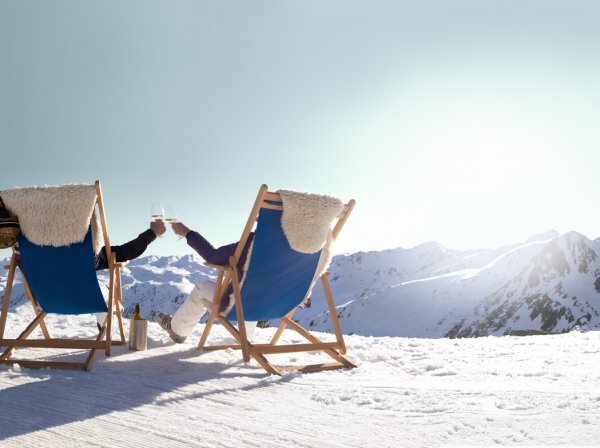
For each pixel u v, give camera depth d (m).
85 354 4.45
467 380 3.55
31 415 2.69
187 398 3.10
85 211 3.71
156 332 5.70
